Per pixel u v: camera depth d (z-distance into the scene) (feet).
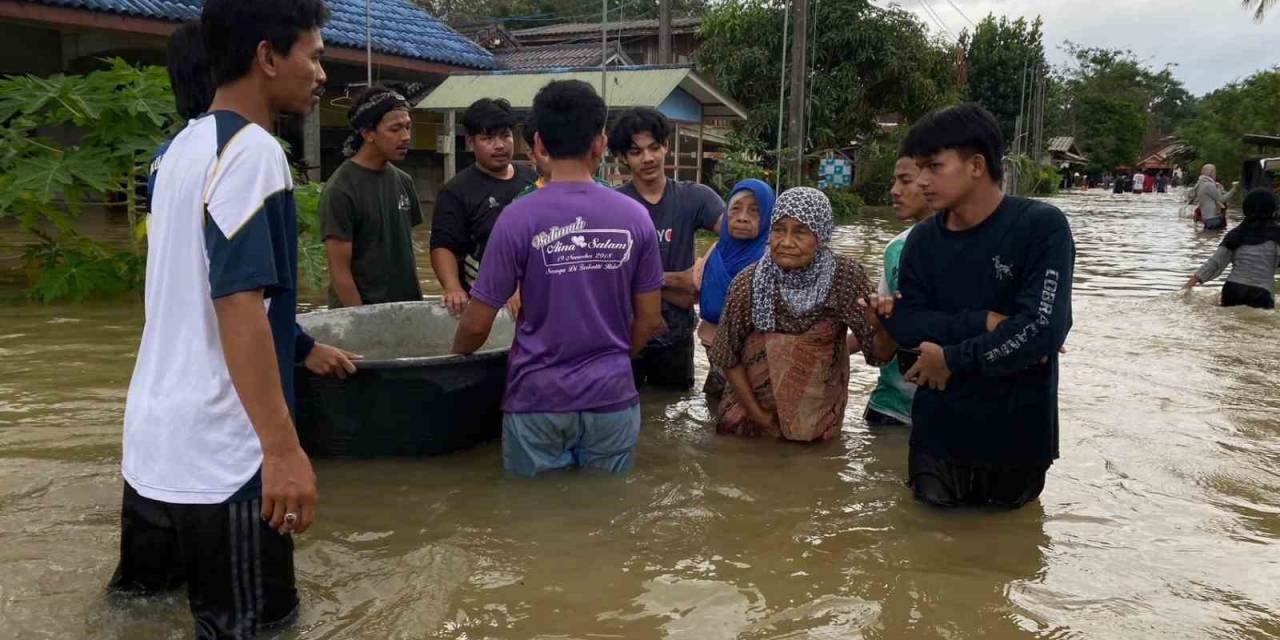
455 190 15.90
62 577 8.86
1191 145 143.64
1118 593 9.01
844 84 78.84
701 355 20.12
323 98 52.90
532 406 11.67
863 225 61.11
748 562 9.65
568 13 122.52
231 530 7.49
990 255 10.65
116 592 8.44
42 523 10.12
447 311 14.62
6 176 23.71
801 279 13.47
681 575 9.30
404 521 10.57
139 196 26.30
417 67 51.19
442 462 12.58
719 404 15.89
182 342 7.39
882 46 78.89
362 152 15.14
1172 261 41.60
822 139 79.10
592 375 11.59
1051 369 10.81
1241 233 26.99
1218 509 11.28
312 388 11.96
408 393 12.12
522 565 9.48
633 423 12.14
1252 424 14.80
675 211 16.37
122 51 44.24
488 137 15.67
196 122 7.46
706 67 81.35
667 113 54.65
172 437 7.40
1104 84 242.58
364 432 12.30
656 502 11.28
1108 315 25.54
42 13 34.88
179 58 8.04
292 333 7.81
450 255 15.81
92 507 10.61
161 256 7.45
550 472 12.12
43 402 14.73
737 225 15.67
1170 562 9.73
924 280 11.19
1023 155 122.31
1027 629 8.27
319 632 7.99
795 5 56.34
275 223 7.27
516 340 11.85
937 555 9.89
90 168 24.00
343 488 11.56
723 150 68.13
